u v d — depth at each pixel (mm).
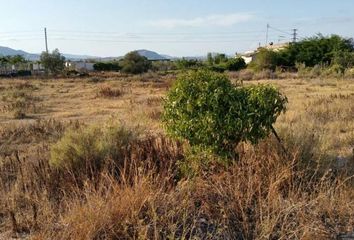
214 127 4809
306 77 39906
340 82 31203
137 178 4496
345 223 3994
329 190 4352
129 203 3848
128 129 6949
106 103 20250
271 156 5086
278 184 4504
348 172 5242
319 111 11891
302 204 4062
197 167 5008
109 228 3592
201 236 3668
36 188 4930
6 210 4520
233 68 62719
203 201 4199
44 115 16281
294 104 14688
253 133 4871
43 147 8047
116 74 60031
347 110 11938
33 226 3941
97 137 6273
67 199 4535
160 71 64562
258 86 5082
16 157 6199
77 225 3561
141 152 5852
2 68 63156
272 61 59125
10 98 23234
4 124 12734
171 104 5141
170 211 3779
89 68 78625
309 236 3578
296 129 6590
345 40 61438
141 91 27734
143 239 3357
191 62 64750
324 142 6223
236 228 3848
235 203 4121
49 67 62406
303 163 5137
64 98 23922
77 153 5832
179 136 5086
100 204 3770
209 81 5027
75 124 11250
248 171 4660
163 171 4977
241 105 4840
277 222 3863
